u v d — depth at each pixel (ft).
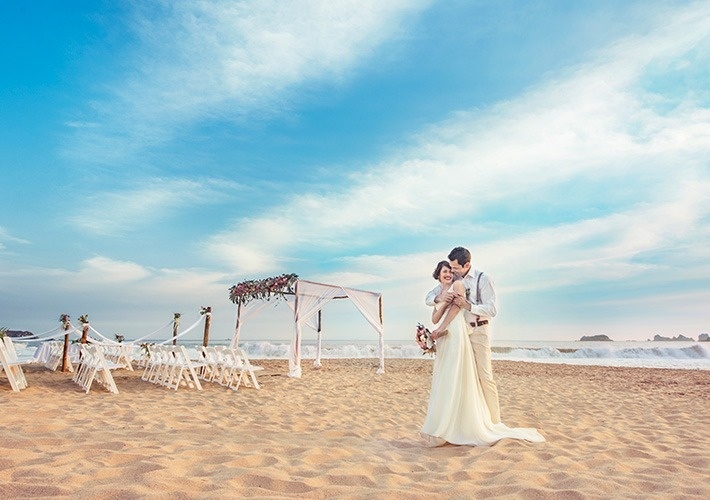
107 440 13.32
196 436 15.05
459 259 15.64
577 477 10.43
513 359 99.14
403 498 9.07
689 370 60.39
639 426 19.86
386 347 119.14
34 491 8.58
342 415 22.27
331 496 9.16
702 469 12.30
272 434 16.38
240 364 34.19
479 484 10.30
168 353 35.14
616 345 216.54
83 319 38.19
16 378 30.42
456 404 14.46
